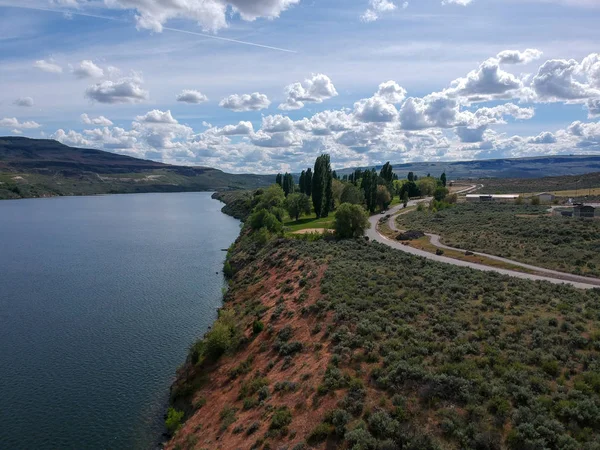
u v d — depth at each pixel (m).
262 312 43.72
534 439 17.72
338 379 24.75
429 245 69.81
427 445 18.30
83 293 62.19
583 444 17.33
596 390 20.50
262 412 26.08
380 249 62.75
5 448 27.75
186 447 26.86
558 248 58.28
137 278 71.38
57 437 29.02
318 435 21.02
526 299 33.62
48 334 46.47
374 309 33.91
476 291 36.19
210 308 55.56
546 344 24.92
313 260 55.59
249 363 34.25
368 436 19.45
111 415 31.72
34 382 36.06
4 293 62.09
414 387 22.27
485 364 23.48
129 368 38.88
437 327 28.56
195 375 36.06
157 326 49.06
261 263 66.44
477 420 19.41
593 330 26.42
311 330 34.00
